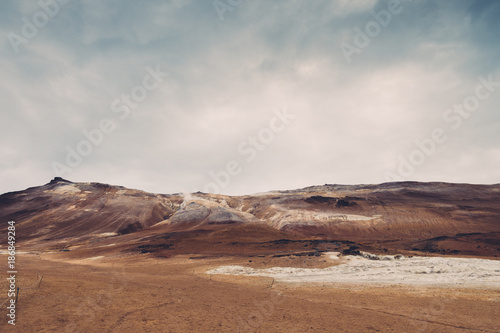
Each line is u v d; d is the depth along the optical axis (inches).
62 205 7130.9
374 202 6614.2
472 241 3272.6
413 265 1662.2
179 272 1882.4
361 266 1743.4
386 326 679.7
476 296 983.0
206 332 622.2
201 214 6200.8
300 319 730.8
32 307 713.0
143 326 642.2
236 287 1254.3
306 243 3029.0
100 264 2524.6
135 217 6540.4
